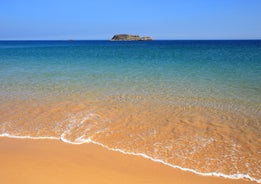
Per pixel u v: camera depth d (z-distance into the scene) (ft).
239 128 26.58
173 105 34.42
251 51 143.13
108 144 23.07
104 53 137.08
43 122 28.60
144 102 35.88
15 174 17.07
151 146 22.68
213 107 33.35
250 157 20.80
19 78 55.06
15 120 29.27
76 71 64.54
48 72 63.26
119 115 30.71
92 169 18.26
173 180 17.28
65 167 18.37
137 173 18.01
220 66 70.28
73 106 34.27
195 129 26.43
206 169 18.95
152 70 64.80
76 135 25.08
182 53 131.44
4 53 142.41
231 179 17.72
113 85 46.93
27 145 22.58
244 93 39.86
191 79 51.55
